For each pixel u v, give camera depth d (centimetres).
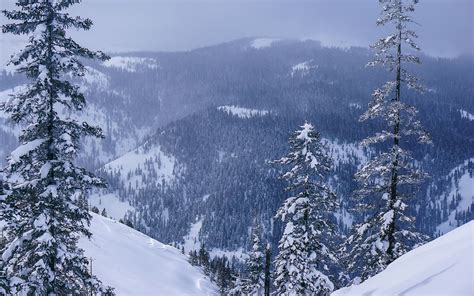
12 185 1181
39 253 1163
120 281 5725
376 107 1669
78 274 1320
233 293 4488
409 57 1631
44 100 1180
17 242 1201
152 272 7244
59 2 1150
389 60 1648
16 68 1176
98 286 1320
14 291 1054
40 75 1140
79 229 1338
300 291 1870
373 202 1764
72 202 1295
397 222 1750
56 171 1226
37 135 1263
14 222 1176
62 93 1248
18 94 1168
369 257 1748
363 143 1700
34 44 1145
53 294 1223
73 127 1252
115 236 8538
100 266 6006
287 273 1953
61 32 1198
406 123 1650
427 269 827
